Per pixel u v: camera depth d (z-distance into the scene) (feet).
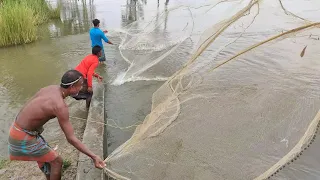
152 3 58.80
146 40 32.30
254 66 20.17
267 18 31.22
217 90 16.96
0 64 30.19
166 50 29.07
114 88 22.76
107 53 31.30
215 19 32.45
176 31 32.91
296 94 15.60
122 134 16.83
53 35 41.73
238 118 13.88
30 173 13.30
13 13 37.06
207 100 15.79
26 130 9.92
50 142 15.78
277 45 24.45
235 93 16.14
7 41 36.78
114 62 28.60
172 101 16.30
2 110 20.13
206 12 36.17
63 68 28.12
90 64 18.75
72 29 45.06
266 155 11.75
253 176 10.90
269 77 18.31
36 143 10.19
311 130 11.09
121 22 46.47
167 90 18.74
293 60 21.24
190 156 12.27
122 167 12.19
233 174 11.15
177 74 19.80
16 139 9.94
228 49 25.31
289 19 30.27
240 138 12.72
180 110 15.19
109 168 12.14
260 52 23.03
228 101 15.38
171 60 26.50
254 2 18.63
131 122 18.06
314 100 14.78
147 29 36.35
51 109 9.73
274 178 11.82
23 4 43.60
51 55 32.35
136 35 34.88
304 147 10.85
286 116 13.55
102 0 72.95
